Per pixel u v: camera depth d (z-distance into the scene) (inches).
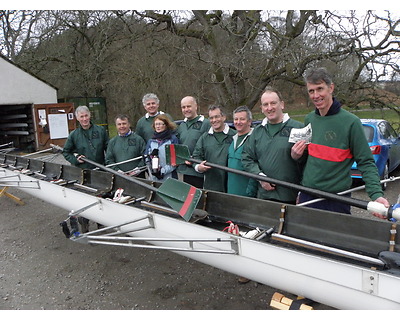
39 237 181.6
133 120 629.0
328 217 95.3
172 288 127.4
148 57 543.2
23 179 177.2
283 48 384.8
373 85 380.8
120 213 120.4
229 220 119.7
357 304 70.7
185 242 100.3
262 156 116.6
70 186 170.7
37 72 712.4
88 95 680.4
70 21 617.6
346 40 362.0
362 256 82.9
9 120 557.6
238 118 126.3
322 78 92.7
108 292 127.0
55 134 516.4
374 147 229.8
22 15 698.2
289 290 82.0
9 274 143.6
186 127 160.1
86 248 165.5
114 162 173.9
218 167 125.0
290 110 690.2
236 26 435.2
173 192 114.3
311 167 101.4
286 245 96.2
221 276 134.4
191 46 512.4
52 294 127.3
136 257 154.2
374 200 89.9
